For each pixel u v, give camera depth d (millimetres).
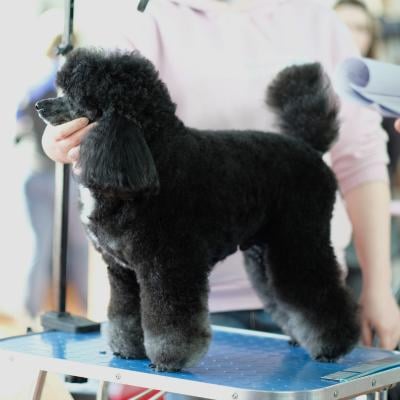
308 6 2154
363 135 2135
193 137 1718
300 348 1876
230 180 1723
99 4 2221
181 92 2037
